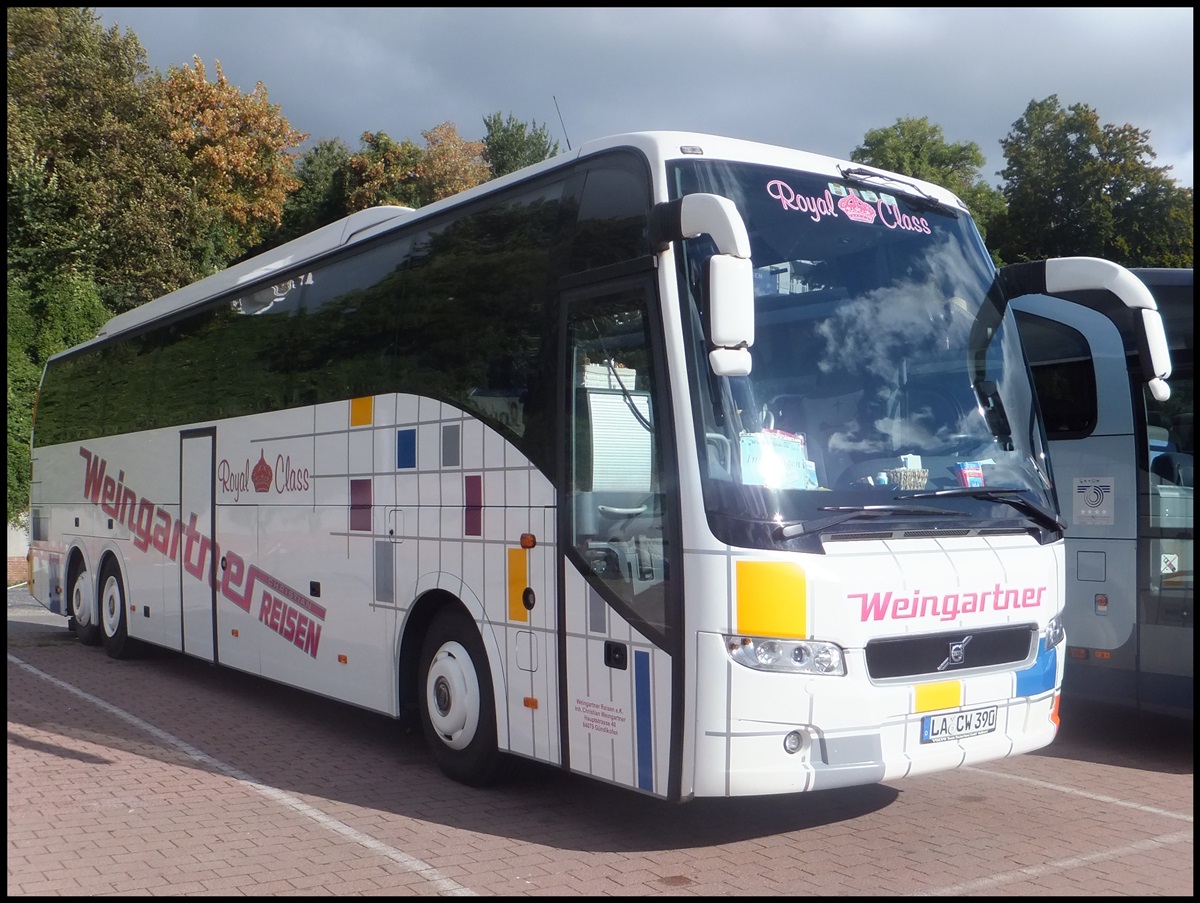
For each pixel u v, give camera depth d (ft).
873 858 18.53
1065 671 27.91
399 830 20.31
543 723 20.27
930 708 18.19
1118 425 27.25
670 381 17.92
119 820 21.22
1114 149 119.03
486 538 21.98
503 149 164.14
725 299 16.37
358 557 26.63
